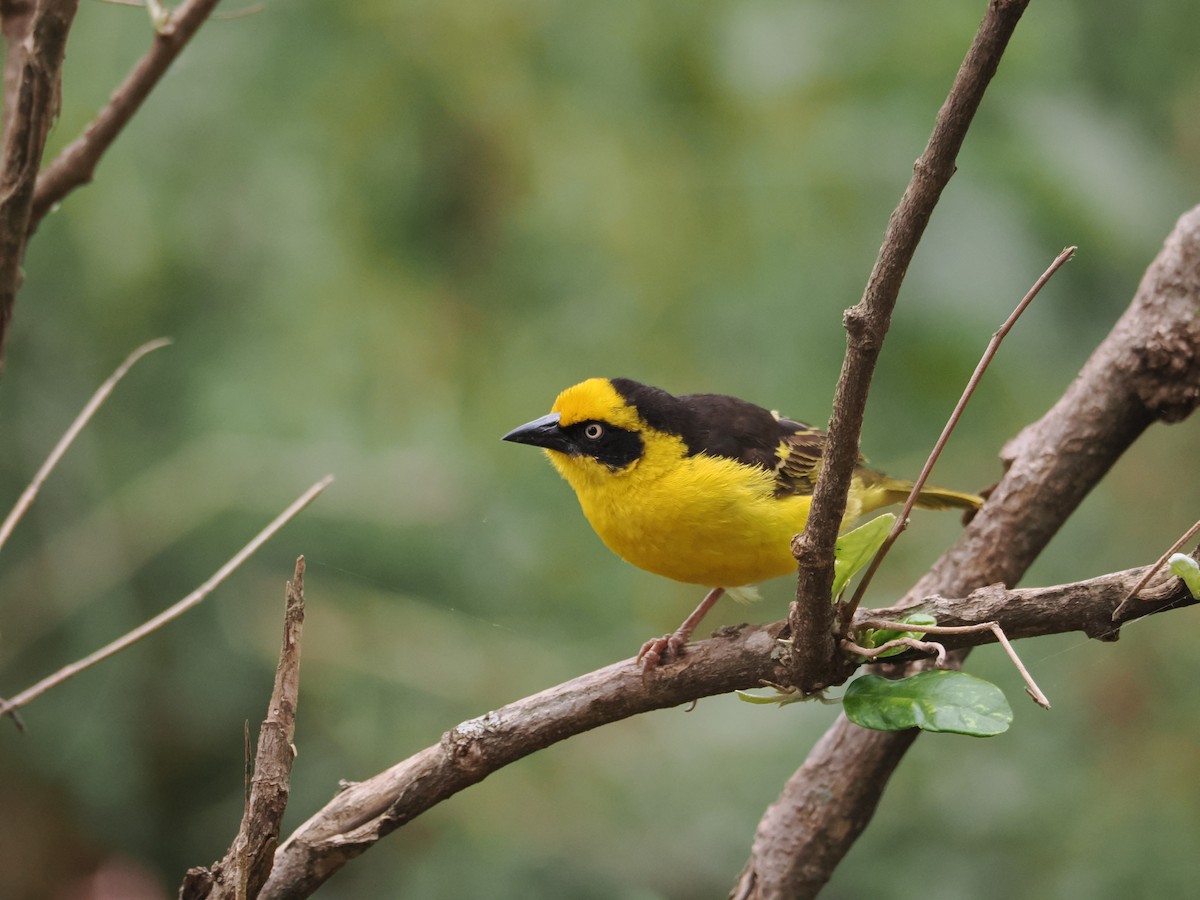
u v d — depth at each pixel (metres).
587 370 11.75
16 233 5.36
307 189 11.88
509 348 12.08
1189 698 10.45
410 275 12.07
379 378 12.19
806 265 11.61
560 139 11.94
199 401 11.99
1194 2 12.32
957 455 11.59
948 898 10.18
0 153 5.80
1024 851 10.32
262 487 11.91
